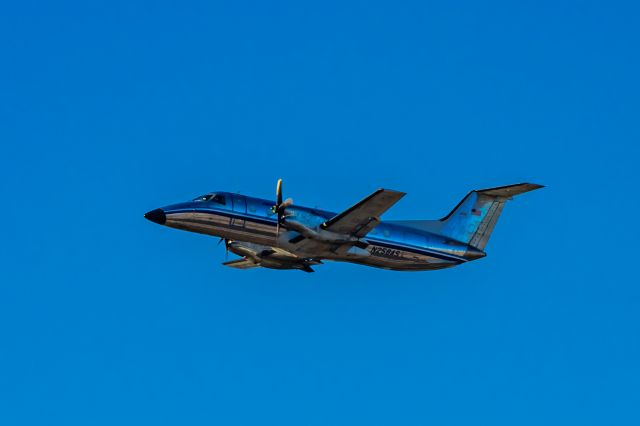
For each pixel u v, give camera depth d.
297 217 132.25
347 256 136.75
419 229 144.62
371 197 123.75
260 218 132.62
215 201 132.25
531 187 145.12
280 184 129.62
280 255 144.88
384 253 139.25
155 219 130.00
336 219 129.12
